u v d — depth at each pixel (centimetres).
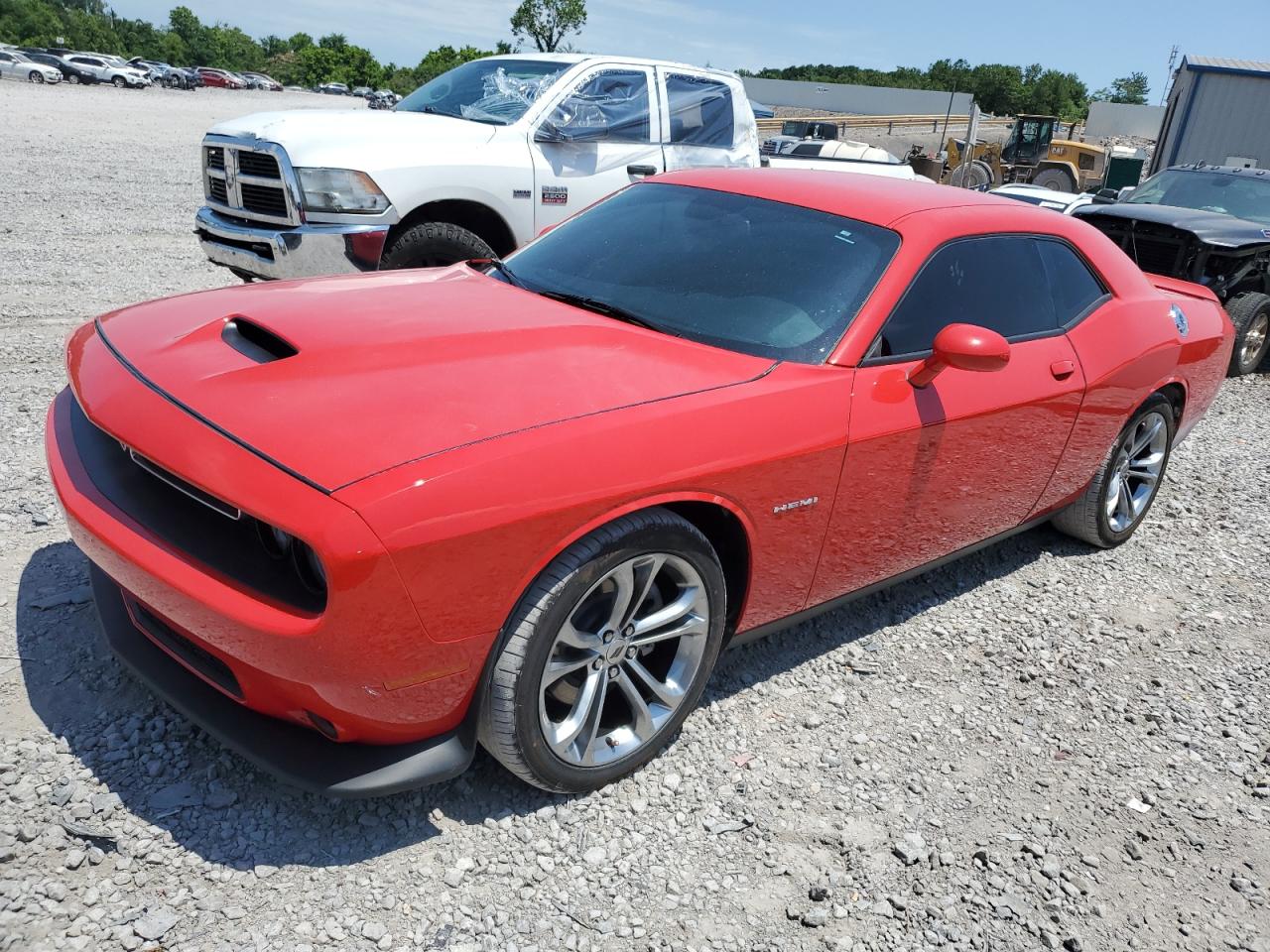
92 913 209
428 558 208
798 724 311
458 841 244
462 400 238
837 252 323
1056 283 387
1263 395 876
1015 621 399
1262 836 288
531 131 652
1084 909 251
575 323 294
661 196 377
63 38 11881
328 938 212
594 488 230
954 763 303
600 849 247
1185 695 359
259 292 316
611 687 280
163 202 1277
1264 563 486
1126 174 2672
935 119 4209
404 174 592
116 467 255
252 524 222
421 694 222
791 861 254
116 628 265
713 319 304
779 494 276
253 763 228
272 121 600
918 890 249
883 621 385
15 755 250
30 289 741
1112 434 422
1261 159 2098
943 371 322
